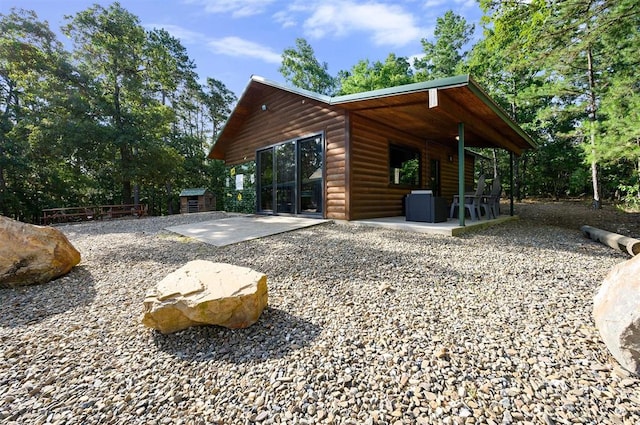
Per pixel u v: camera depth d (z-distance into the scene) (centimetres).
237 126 980
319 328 198
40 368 165
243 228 567
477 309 218
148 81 1630
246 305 198
